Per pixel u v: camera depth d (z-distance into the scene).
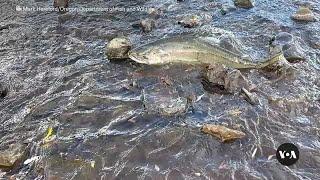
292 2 2.40
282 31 2.10
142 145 1.46
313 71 1.80
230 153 1.42
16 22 2.32
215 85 1.71
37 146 1.48
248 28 2.14
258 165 1.38
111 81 1.78
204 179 1.33
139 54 1.83
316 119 1.56
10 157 1.42
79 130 1.54
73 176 1.36
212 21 2.21
